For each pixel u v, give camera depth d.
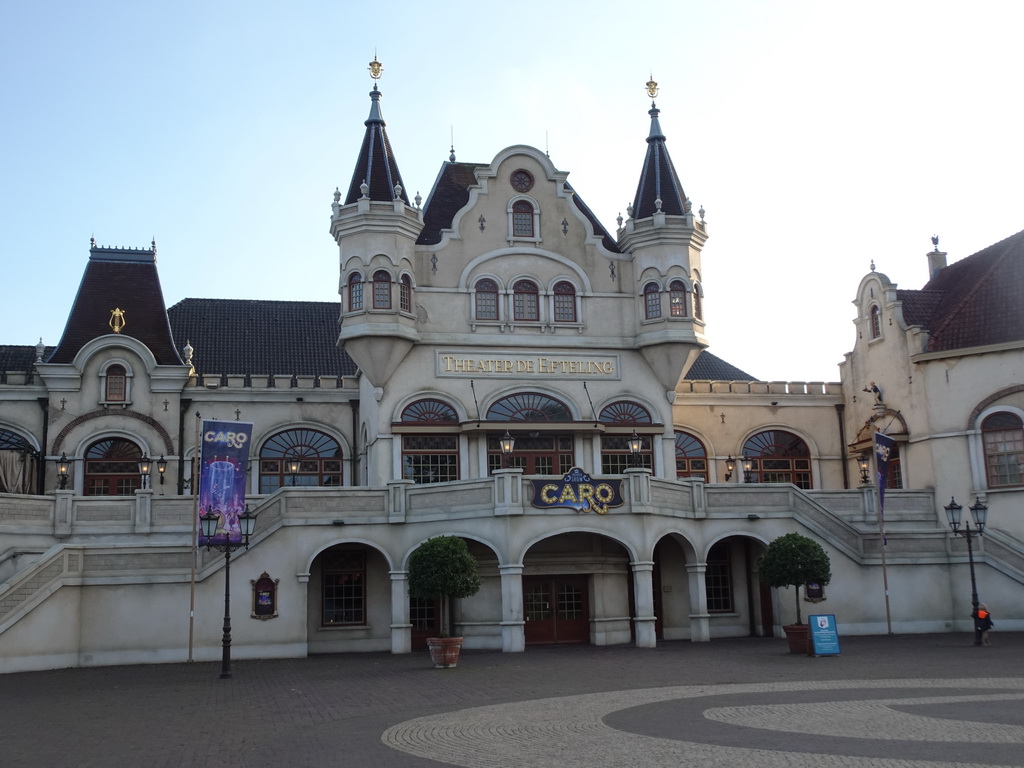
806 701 21.16
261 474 48.06
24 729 19.97
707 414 51.25
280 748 17.31
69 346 47.62
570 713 20.23
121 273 50.38
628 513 35.97
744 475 48.09
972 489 43.19
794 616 39.84
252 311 56.47
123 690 26.36
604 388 44.72
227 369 52.12
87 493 45.97
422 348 43.34
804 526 39.62
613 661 30.95
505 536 34.91
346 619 38.94
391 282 42.53
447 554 31.36
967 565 40.22
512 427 42.28
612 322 45.38
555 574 38.12
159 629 34.94
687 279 45.22
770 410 52.03
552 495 35.41
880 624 39.59
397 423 42.12
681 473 50.56
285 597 36.12
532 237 45.44
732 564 42.56
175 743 18.09
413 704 22.42
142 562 35.19
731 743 16.39
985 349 43.53
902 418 46.69
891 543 40.28
